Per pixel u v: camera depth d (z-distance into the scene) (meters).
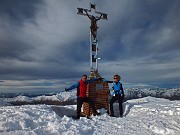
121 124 9.28
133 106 12.28
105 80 12.27
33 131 7.48
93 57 12.60
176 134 8.11
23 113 9.48
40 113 9.96
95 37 12.77
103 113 11.70
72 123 8.85
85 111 12.11
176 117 9.87
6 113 9.62
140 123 9.24
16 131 7.52
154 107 11.54
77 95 11.56
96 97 11.95
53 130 7.81
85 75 11.59
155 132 8.40
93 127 8.77
